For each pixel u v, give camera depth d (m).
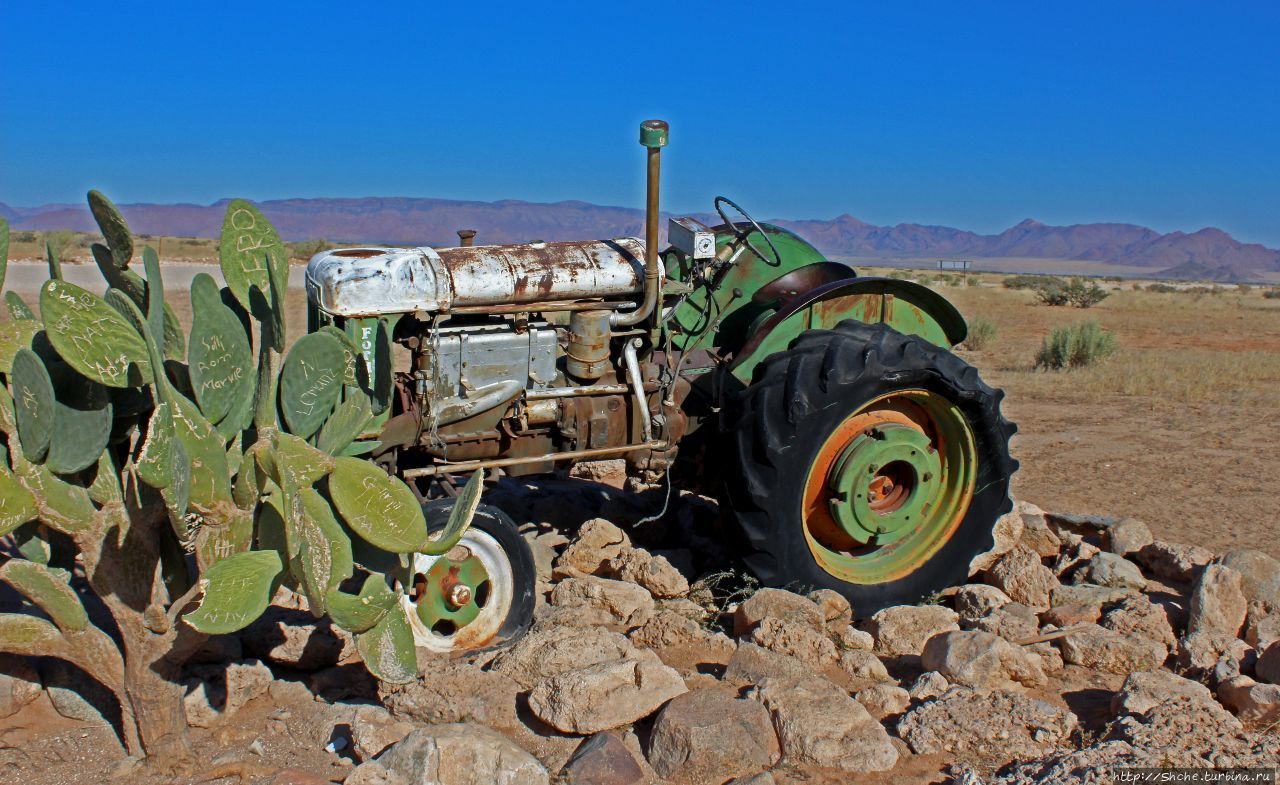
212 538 3.33
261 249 3.59
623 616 4.69
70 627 3.35
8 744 3.66
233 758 3.58
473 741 3.26
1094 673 4.37
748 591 4.96
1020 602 5.12
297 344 3.47
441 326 4.83
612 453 5.04
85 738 3.71
